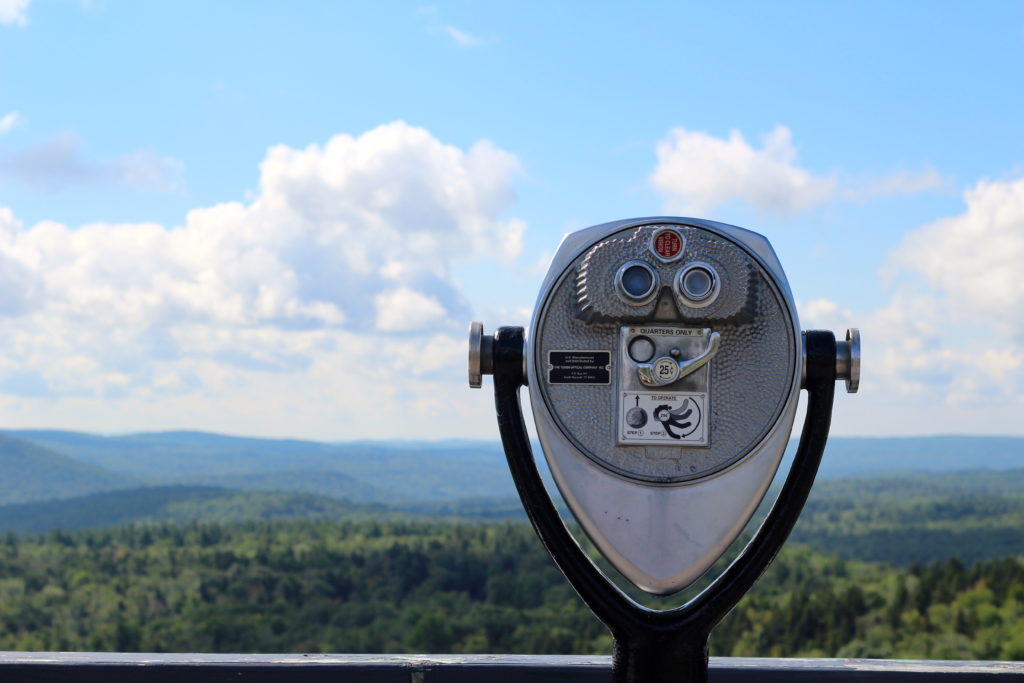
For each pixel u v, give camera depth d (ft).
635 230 6.18
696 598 5.97
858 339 6.11
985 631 166.40
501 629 176.45
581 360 6.12
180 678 6.79
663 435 6.04
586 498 6.05
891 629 170.19
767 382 6.07
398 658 6.91
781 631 179.32
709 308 6.03
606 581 6.05
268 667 6.82
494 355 6.18
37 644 181.16
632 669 5.93
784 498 6.09
